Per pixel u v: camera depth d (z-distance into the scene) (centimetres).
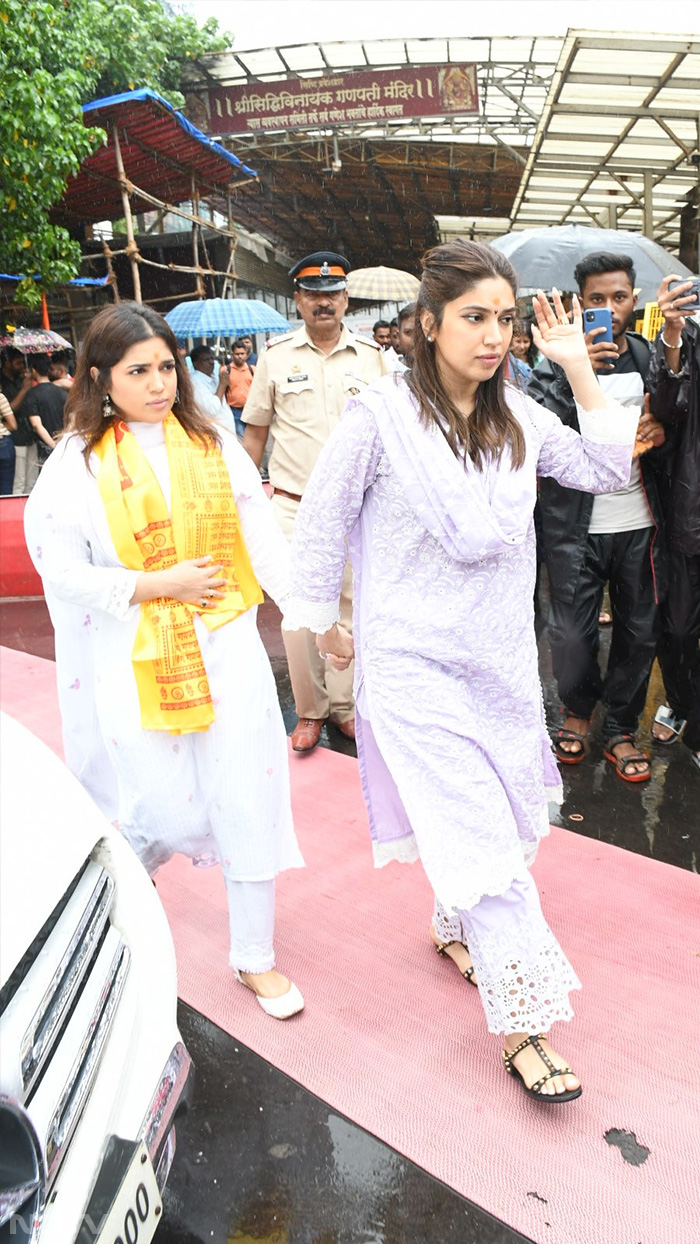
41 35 877
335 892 290
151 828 226
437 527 182
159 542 213
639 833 317
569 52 684
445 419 183
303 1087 214
